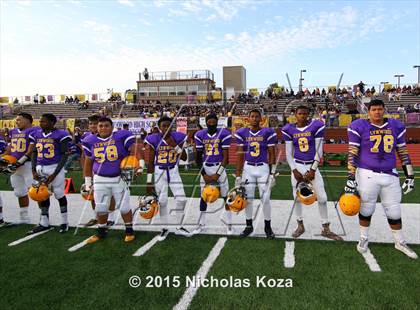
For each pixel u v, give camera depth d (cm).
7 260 364
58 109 2141
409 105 1603
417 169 1004
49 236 446
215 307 267
